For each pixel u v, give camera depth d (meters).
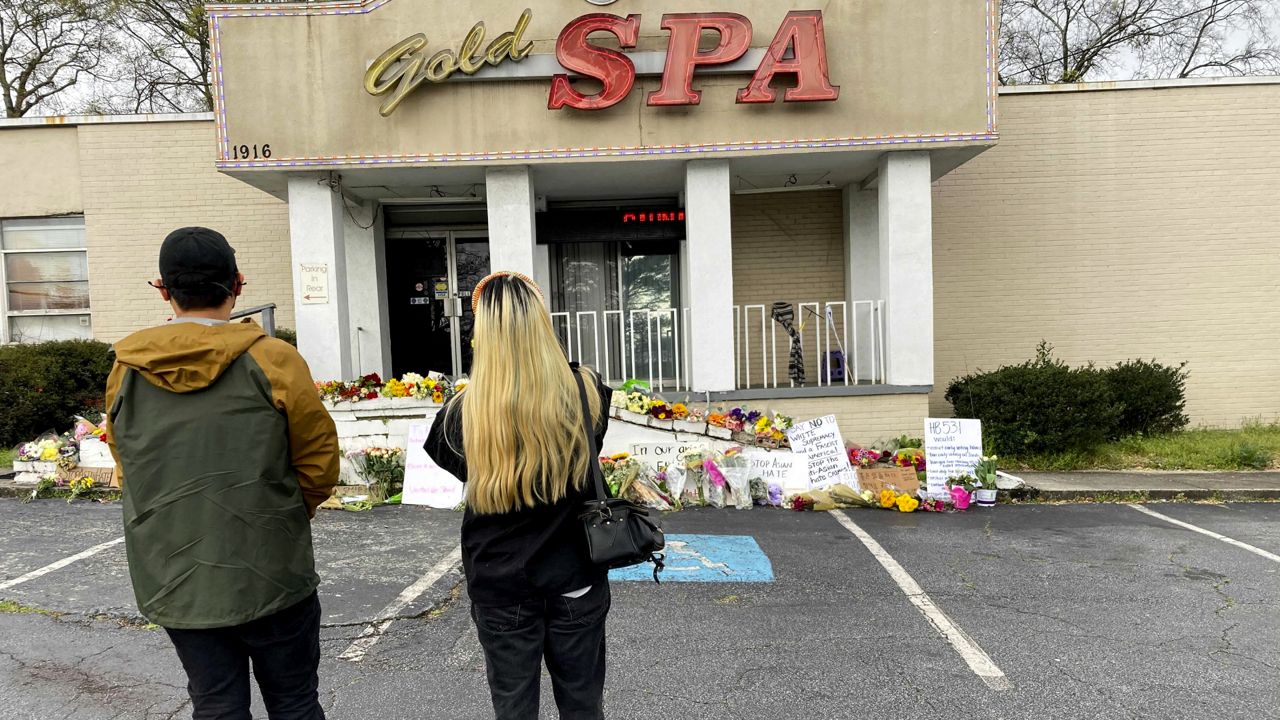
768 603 4.34
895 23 7.49
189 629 2.07
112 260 9.98
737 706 3.21
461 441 2.23
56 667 3.52
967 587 4.61
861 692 3.32
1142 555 5.26
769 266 10.14
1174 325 10.09
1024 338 10.09
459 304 10.27
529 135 7.48
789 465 6.87
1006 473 7.82
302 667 2.29
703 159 7.68
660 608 4.26
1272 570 4.94
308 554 2.27
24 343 9.76
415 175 8.03
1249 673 3.50
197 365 2.06
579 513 2.21
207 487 2.08
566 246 10.31
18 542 5.31
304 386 2.20
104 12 14.92
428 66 7.30
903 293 7.85
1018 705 3.22
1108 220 10.03
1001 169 10.00
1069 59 17.73
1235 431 9.70
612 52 7.33
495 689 2.19
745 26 7.33
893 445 7.73
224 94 7.36
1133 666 3.57
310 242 7.66
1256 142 9.92
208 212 9.99
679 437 7.05
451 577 4.73
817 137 7.55
